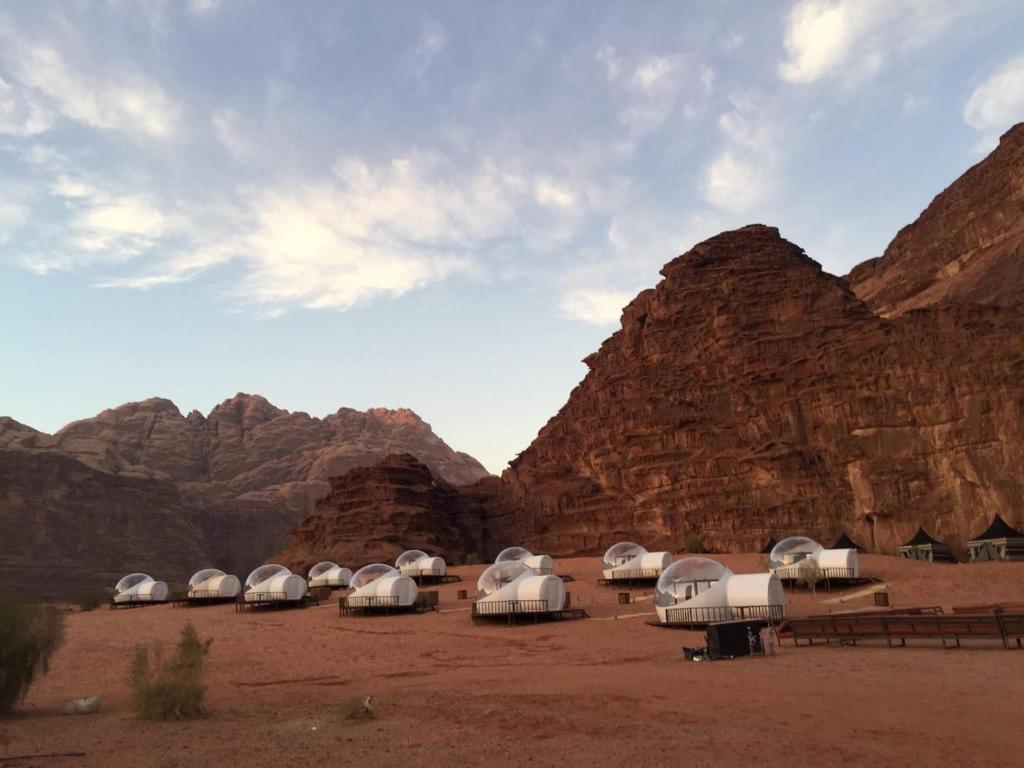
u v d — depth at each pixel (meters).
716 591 39.62
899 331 87.31
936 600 45.88
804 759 12.59
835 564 52.72
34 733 16.17
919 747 13.26
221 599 74.31
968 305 82.88
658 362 118.06
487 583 52.72
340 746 14.15
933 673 21.14
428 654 34.59
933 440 80.19
